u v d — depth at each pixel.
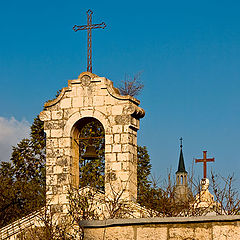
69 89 28.48
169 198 26.70
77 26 29.70
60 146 28.28
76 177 28.42
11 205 36.25
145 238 12.09
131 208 26.48
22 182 39.41
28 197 36.22
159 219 12.05
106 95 27.94
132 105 27.59
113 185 27.22
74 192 27.66
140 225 12.16
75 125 28.36
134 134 28.12
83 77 28.39
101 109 27.94
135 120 28.11
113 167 27.38
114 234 12.23
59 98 28.58
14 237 26.62
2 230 26.81
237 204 24.66
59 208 27.52
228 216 11.70
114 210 26.31
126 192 27.02
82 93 28.30
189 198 26.91
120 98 27.69
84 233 12.37
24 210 35.50
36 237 26.11
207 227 11.82
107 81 28.22
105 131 27.70
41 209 27.36
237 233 11.62
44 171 46.44
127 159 27.31
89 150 28.52
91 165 41.31
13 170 47.12
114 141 27.53
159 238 12.02
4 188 37.03
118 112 27.66
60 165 28.12
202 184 27.16
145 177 44.69
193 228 11.89
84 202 26.14
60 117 28.47
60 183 27.89
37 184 41.47
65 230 25.31
